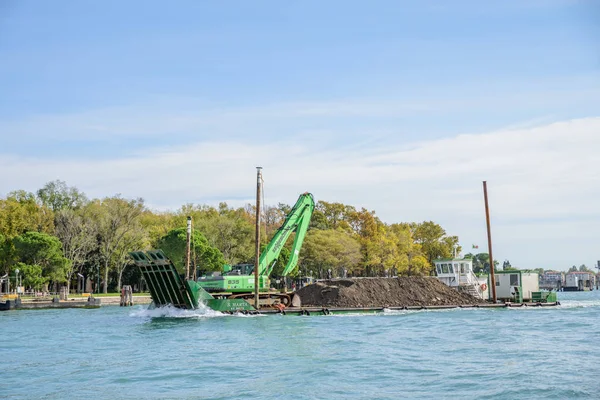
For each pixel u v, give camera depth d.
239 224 136.38
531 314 68.00
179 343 44.31
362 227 159.50
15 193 132.62
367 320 59.94
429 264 168.75
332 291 73.50
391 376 31.27
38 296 108.00
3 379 31.95
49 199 138.62
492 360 35.53
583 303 91.88
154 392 28.58
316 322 57.81
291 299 70.62
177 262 113.00
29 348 43.47
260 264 69.81
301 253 136.25
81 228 121.00
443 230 179.12
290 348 40.94
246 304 65.44
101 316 74.12
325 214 166.12
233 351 39.97
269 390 28.55
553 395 26.75
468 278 82.94
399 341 44.00
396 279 78.50
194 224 134.38
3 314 82.25
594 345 41.28
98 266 126.50
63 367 35.28
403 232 161.25
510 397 26.58
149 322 60.25
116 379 31.55
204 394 28.02
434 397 26.89
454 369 32.88
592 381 29.36
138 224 127.94
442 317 63.75
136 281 138.50
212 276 66.88
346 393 27.80
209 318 61.72
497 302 82.00
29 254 105.94
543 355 37.09
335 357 37.16
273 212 171.75
